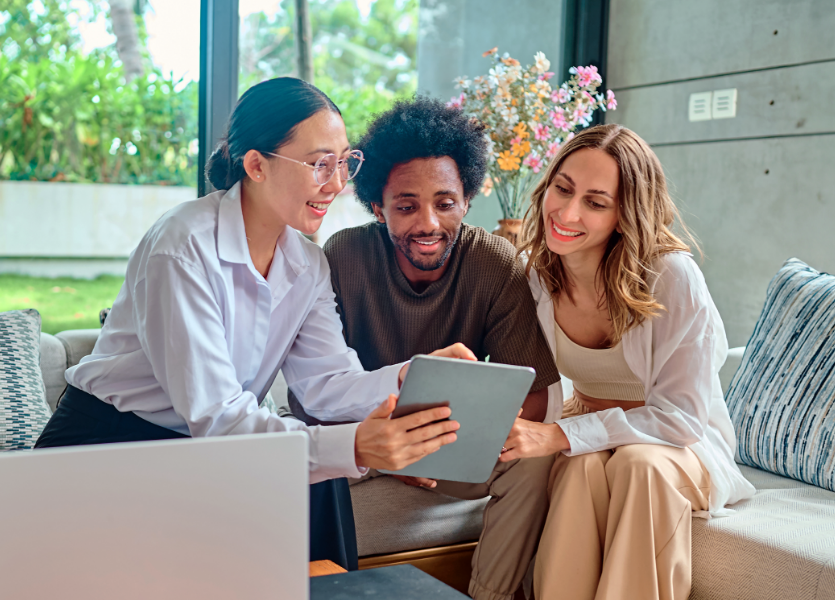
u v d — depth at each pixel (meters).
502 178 2.47
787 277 1.95
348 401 1.40
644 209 1.53
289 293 1.43
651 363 1.58
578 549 1.41
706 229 2.97
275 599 0.69
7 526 0.61
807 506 1.55
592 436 1.45
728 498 1.55
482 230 1.69
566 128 2.43
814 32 2.63
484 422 1.11
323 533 1.38
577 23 3.23
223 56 2.39
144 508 0.65
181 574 0.66
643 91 3.16
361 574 1.00
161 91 2.48
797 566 1.29
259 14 2.85
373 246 1.64
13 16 2.39
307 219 1.30
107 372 1.25
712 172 2.94
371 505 1.68
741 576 1.38
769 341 1.88
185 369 1.17
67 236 2.49
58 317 2.50
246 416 1.19
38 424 1.66
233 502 0.67
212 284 1.25
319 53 5.68
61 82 2.46
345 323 1.63
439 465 1.18
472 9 3.44
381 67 5.91
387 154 1.52
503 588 1.57
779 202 2.75
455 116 1.57
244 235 1.29
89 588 0.63
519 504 1.56
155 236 1.24
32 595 0.62
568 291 1.66
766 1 2.75
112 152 2.52
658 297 1.55
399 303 1.61
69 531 0.63
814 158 2.64
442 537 1.76
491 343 1.65
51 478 0.62
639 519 1.38
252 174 1.27
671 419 1.47
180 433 1.26
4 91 2.39
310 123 1.24
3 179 2.41
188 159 2.51
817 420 1.70
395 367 1.37
